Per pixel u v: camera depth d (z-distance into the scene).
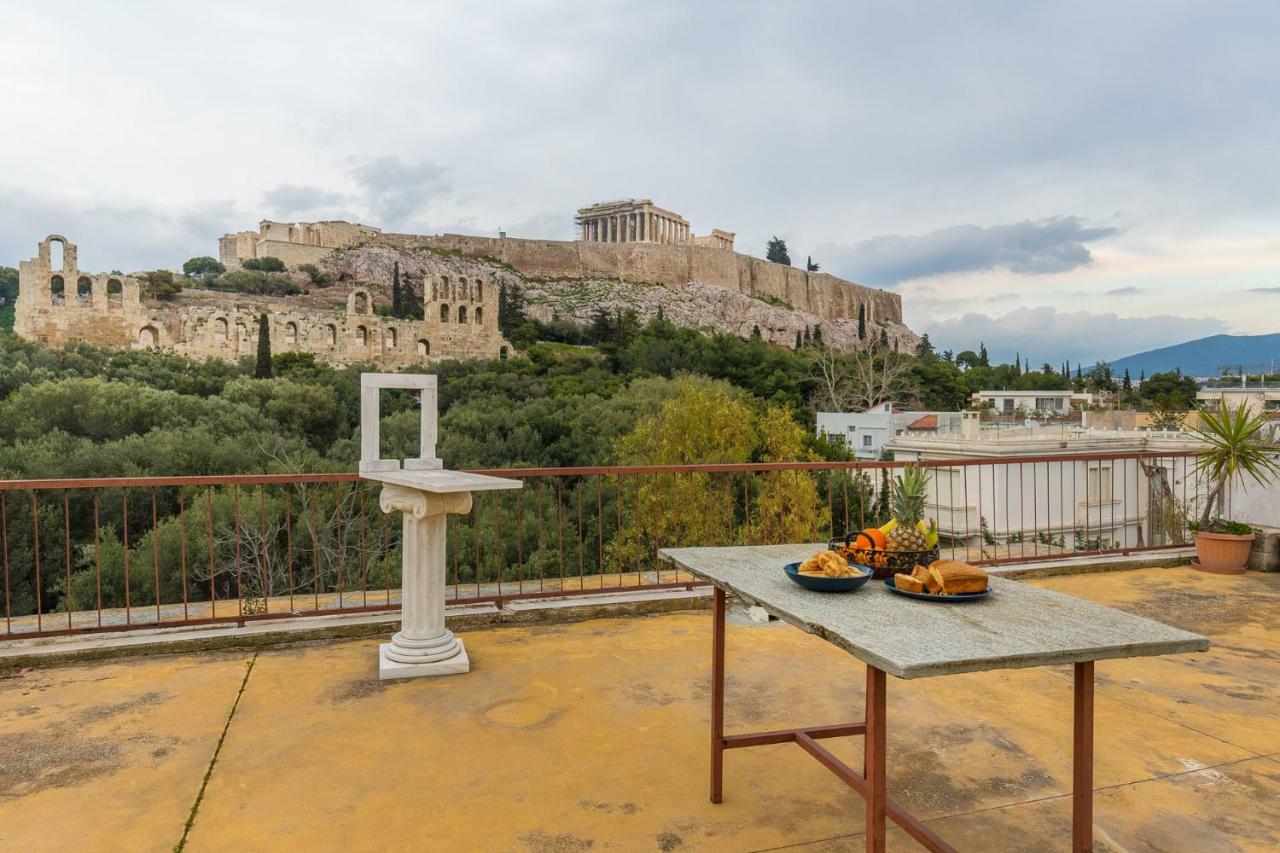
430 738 3.15
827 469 5.55
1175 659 4.15
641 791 2.69
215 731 3.22
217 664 4.09
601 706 3.50
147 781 2.77
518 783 2.75
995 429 25.67
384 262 88.00
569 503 23.41
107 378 35.06
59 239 50.31
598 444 29.83
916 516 2.52
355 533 19.02
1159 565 6.51
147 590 17.64
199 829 2.44
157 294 65.06
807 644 4.45
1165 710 3.44
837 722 3.30
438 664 3.90
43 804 2.60
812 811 2.55
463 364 49.00
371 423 4.36
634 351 57.53
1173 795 2.65
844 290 123.56
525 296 91.69
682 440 25.59
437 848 2.33
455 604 4.89
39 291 49.16
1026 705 3.51
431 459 4.51
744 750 3.04
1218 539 6.28
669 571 6.48
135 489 20.78
